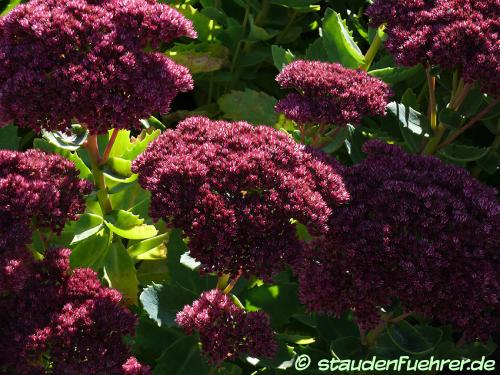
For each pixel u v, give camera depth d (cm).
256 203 74
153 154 77
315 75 85
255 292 81
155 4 78
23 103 74
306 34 115
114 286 84
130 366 73
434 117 93
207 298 75
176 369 78
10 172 76
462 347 87
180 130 78
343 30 96
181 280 82
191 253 73
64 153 85
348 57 98
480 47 86
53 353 72
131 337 81
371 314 77
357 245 76
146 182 76
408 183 78
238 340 74
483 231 77
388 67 99
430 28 87
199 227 73
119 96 75
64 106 74
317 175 77
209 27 108
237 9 112
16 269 71
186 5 107
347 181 80
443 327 88
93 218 82
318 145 92
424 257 75
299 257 74
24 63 75
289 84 87
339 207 78
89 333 72
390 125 101
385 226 76
